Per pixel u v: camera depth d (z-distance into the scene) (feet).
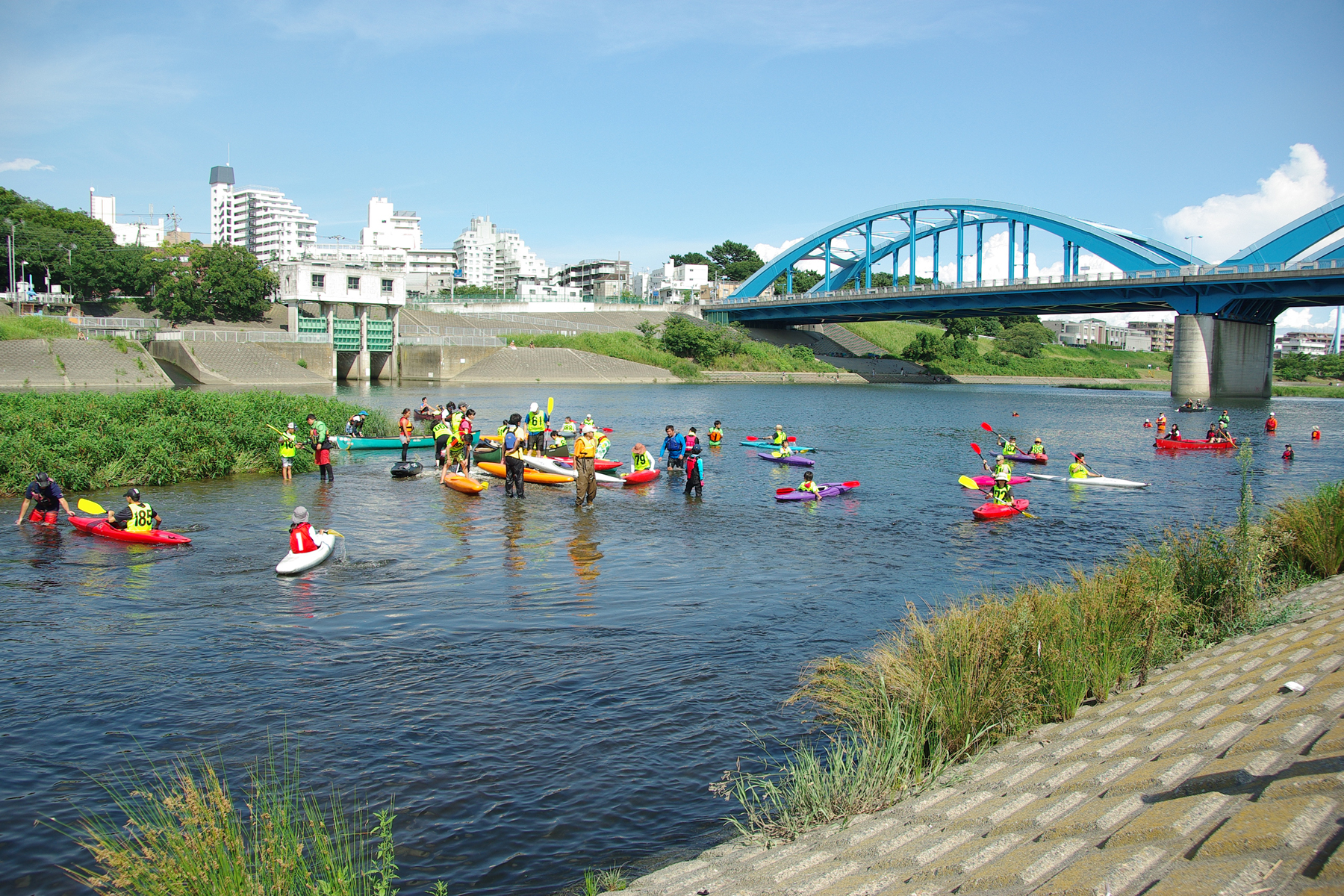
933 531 66.08
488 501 75.25
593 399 223.51
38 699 31.76
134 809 24.36
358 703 31.71
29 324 238.89
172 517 65.46
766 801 24.64
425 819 23.89
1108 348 619.26
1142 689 29.27
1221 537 40.70
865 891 17.37
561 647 37.99
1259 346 294.46
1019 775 22.88
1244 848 14.06
